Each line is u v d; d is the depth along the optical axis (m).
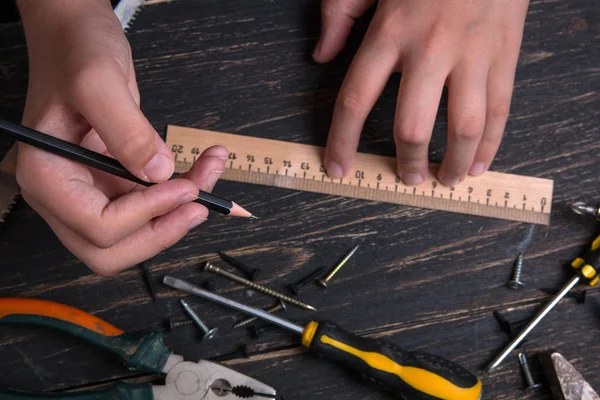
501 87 0.47
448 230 0.51
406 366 0.46
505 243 0.50
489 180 0.51
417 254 0.50
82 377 0.49
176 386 0.46
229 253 0.50
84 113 0.39
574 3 0.53
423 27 0.47
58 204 0.40
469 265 0.50
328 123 0.52
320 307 0.50
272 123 0.52
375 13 0.49
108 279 0.50
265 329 0.49
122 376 0.49
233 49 0.52
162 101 0.52
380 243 0.50
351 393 0.49
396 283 0.50
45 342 0.49
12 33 0.52
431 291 0.50
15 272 0.50
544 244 0.50
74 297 0.50
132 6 0.52
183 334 0.49
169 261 0.50
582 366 0.49
